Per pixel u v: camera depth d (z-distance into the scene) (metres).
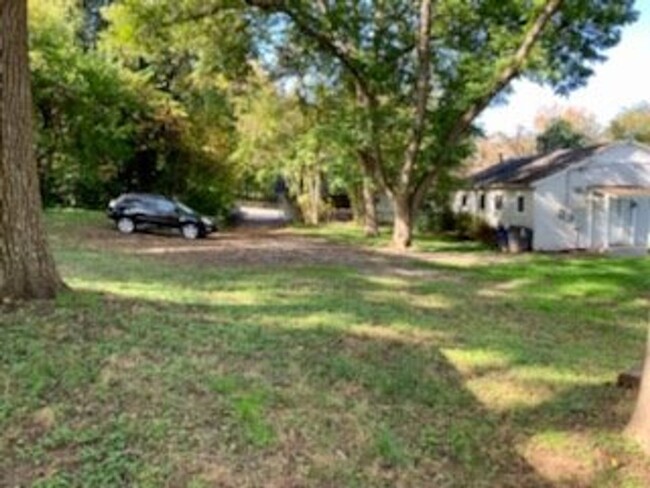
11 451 4.40
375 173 23.42
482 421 5.78
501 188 30.36
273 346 7.01
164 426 4.81
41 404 4.97
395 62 22.17
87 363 5.68
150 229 23.84
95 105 26.64
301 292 11.38
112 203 24.03
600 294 13.55
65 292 7.99
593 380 7.08
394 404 5.93
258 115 30.97
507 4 20.62
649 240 29.44
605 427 5.67
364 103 23.00
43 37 24.95
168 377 5.60
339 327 8.47
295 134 30.52
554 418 5.91
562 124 51.09
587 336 9.58
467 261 19.31
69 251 16.20
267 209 49.22
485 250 24.84
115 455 4.42
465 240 31.00
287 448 4.80
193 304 9.06
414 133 21.48
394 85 22.41
